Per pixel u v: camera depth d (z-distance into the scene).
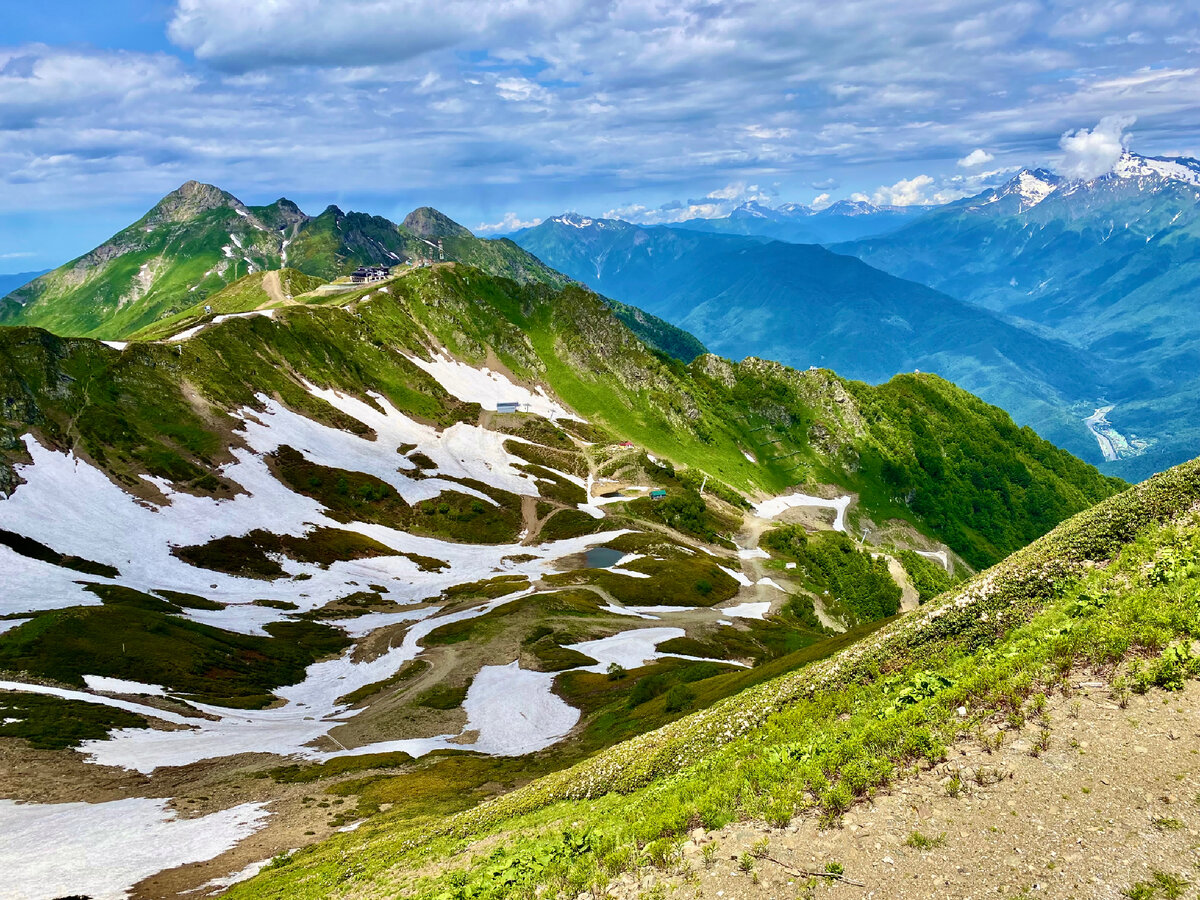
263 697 91.12
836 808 19.39
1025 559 34.50
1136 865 14.70
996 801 17.75
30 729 66.56
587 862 21.22
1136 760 17.45
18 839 50.09
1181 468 32.91
